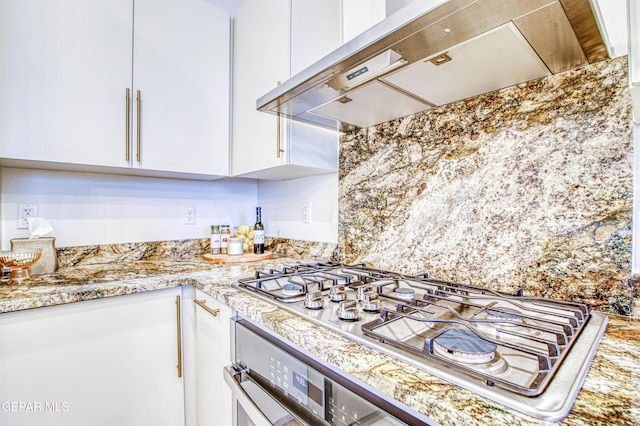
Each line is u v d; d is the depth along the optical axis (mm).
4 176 1285
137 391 1113
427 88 888
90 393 1023
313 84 869
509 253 874
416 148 1110
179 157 1422
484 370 459
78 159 1176
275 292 910
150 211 1643
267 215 1918
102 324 1042
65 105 1150
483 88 889
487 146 922
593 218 738
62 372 974
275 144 1276
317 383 595
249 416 777
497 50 687
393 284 949
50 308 955
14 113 1060
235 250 1629
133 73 1297
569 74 773
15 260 1091
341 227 1402
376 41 659
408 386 427
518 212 858
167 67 1385
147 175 1579
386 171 1215
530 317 596
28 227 1290
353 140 1350
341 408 545
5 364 889
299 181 1650
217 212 1880
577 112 761
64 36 1149
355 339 578
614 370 459
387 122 1211
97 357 1033
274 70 1268
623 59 697
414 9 583
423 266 1083
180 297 1195
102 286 1052
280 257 1686
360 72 797
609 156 716
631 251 691
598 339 563
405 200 1145
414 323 663
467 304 713
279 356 705
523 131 850
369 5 1236
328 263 1323
